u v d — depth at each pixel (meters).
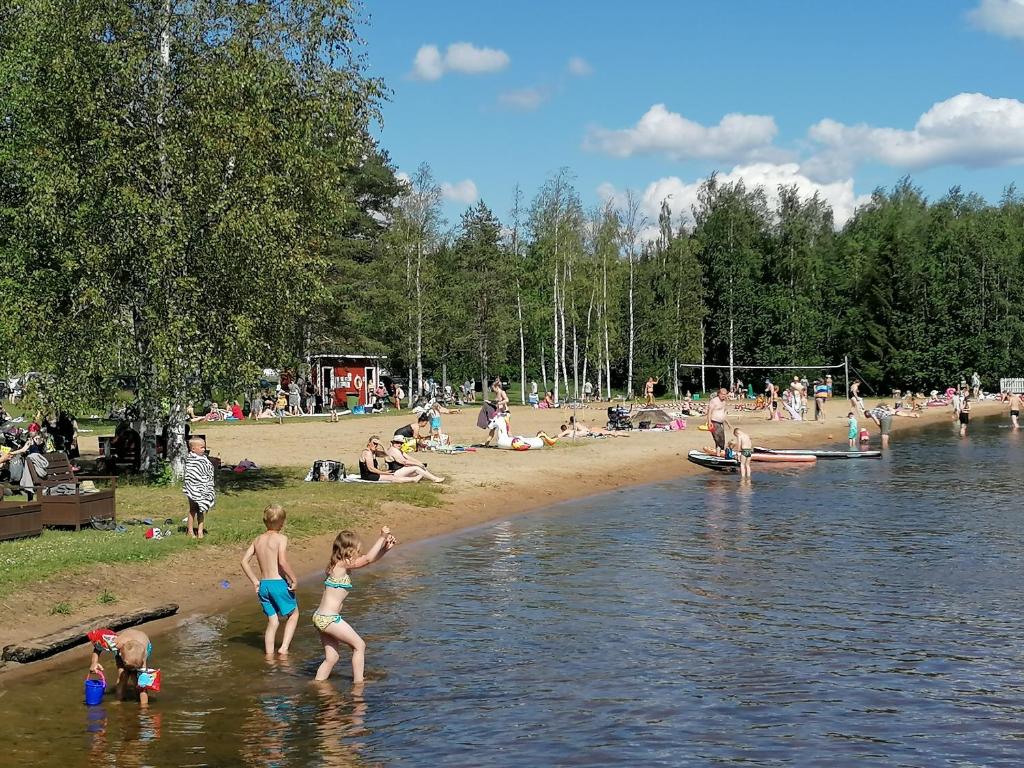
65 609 12.48
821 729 9.15
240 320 20.67
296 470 27.00
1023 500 25.58
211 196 21.00
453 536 19.81
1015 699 9.98
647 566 16.77
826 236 111.50
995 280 90.69
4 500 18.95
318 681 10.50
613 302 82.06
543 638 12.21
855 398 45.38
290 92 22.84
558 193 75.25
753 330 95.38
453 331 70.94
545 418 52.84
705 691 10.22
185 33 22.16
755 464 35.31
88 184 20.55
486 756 8.47
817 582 15.45
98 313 20.66
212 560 15.52
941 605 13.91
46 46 21.55
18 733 8.90
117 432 25.92
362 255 69.31
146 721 9.25
